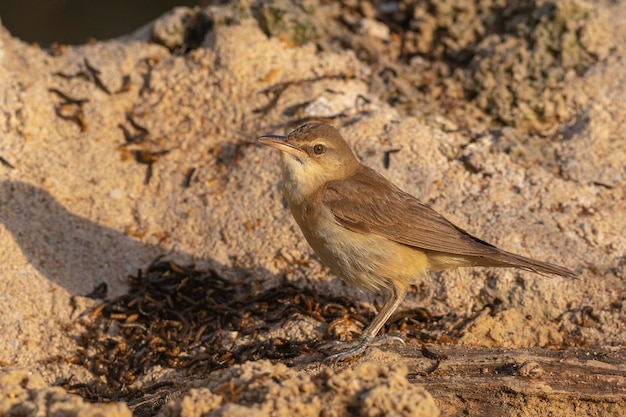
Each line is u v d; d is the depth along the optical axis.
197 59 14.42
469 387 10.16
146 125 13.98
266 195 13.05
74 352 11.58
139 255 12.80
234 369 9.15
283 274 12.45
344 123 13.68
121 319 11.94
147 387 11.09
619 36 14.94
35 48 15.04
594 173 13.27
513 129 13.96
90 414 8.27
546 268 10.84
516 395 10.13
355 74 14.59
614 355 10.97
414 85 14.70
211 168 13.52
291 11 14.74
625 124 13.79
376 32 15.49
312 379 9.02
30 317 11.78
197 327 11.88
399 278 11.34
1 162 13.12
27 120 13.52
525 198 12.86
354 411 8.70
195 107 14.09
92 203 13.20
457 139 13.76
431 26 15.33
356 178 11.74
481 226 12.48
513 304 11.82
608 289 11.84
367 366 9.18
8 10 21.19
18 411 8.62
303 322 11.67
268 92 14.02
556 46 14.45
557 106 14.15
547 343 11.38
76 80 14.39
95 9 21.30
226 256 12.72
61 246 12.61
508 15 14.95
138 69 14.65
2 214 12.64
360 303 12.17
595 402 10.12
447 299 12.02
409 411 8.44
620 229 12.55
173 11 15.35
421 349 11.05
